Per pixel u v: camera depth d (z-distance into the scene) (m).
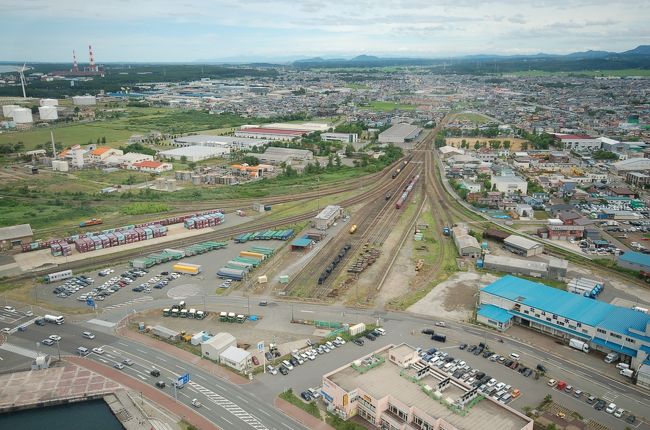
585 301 116.94
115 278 143.25
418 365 91.81
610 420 85.19
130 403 89.69
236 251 166.00
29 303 128.88
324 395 89.00
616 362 102.56
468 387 85.31
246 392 92.69
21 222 192.25
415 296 132.38
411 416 79.75
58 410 90.25
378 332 113.25
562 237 173.88
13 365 101.50
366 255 159.38
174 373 98.88
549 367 100.75
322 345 108.00
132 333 114.06
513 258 151.88
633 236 175.50
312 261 156.38
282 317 121.31
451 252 163.75
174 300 130.50
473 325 117.19
